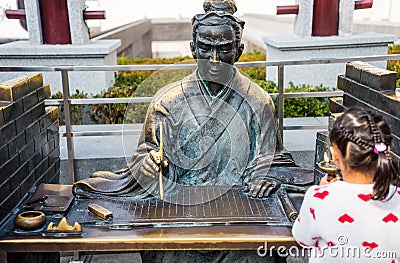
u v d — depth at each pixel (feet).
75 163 10.55
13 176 6.30
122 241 5.58
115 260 9.14
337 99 7.87
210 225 5.90
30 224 5.75
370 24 28.94
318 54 15.71
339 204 4.88
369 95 6.48
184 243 5.59
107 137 11.95
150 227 5.88
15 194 6.36
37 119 7.23
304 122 12.05
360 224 4.83
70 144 9.82
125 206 6.39
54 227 5.73
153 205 6.40
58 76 15.25
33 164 7.04
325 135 7.05
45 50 14.87
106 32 27.12
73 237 5.65
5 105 6.20
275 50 16.25
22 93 6.66
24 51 14.90
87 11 15.69
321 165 6.01
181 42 56.70
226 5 6.50
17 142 6.45
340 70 15.81
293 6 16.38
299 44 15.43
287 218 5.98
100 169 10.60
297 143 11.25
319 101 13.30
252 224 5.90
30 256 6.40
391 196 4.87
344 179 5.02
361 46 15.84
